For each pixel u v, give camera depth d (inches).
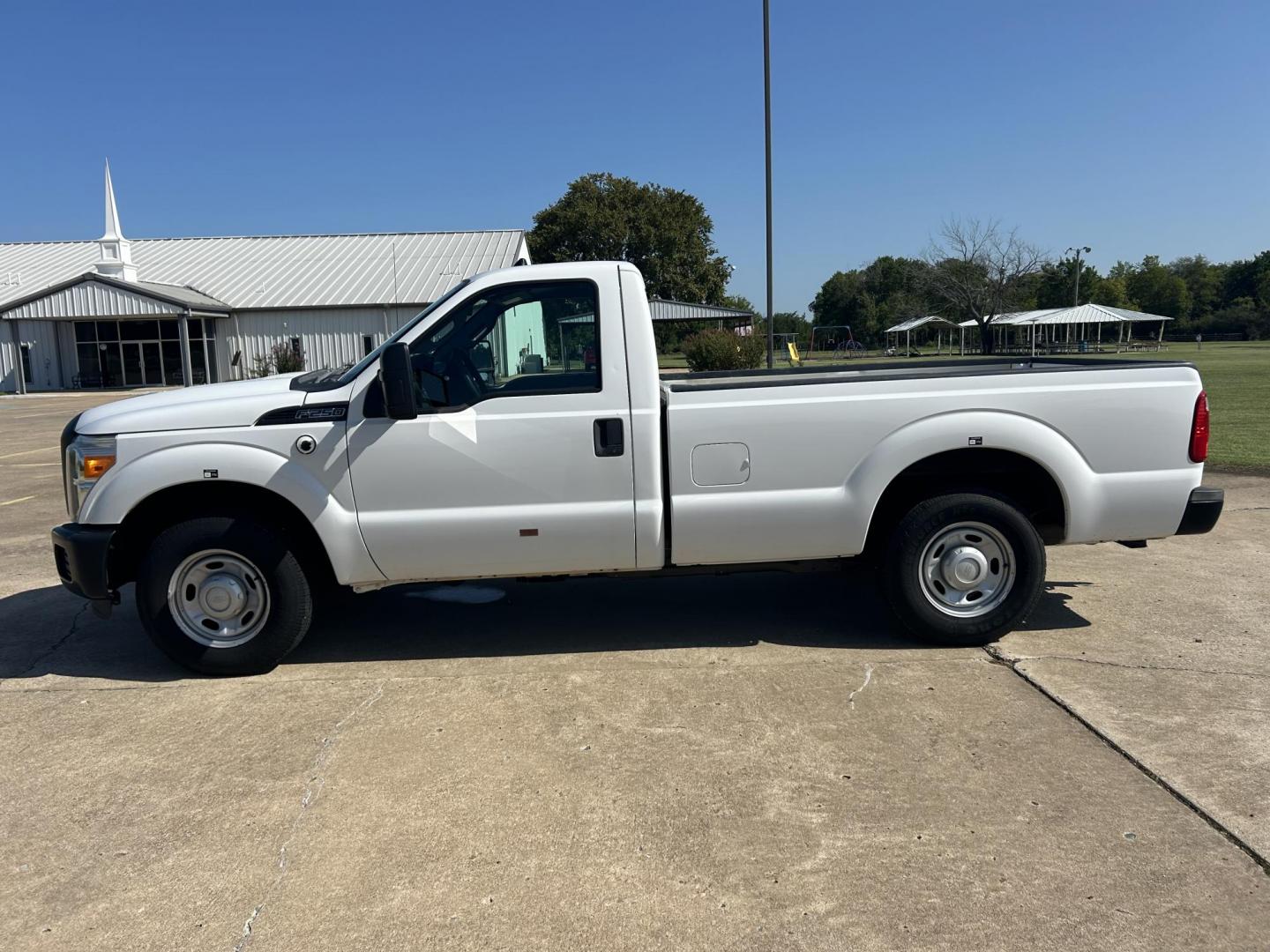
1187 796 137.4
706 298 2716.5
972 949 106.3
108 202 1539.1
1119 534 197.0
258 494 193.0
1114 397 193.0
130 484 184.9
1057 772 145.6
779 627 219.8
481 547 189.3
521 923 112.8
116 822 137.7
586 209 2501.2
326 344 1541.6
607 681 187.9
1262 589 241.9
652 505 189.5
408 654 206.8
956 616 198.7
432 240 1759.4
